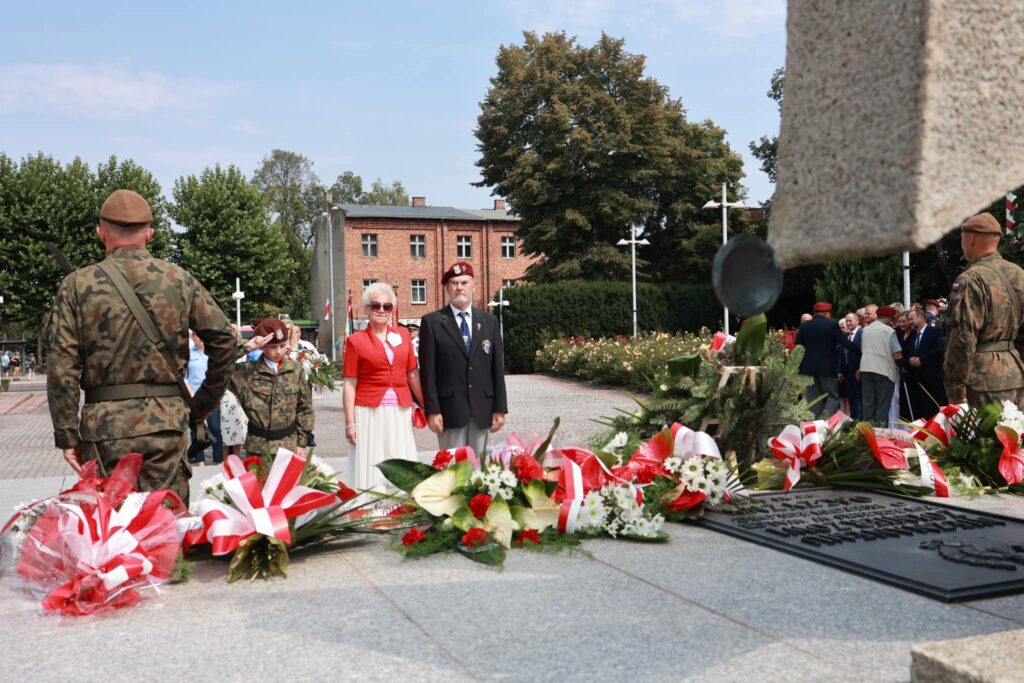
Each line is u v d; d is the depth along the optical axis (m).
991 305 5.52
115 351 3.98
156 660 2.85
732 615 3.15
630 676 2.60
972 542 4.02
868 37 1.87
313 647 2.93
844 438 5.68
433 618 3.21
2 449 12.94
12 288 41.81
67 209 42.44
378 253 53.75
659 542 4.37
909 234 1.77
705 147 44.25
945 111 1.78
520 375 32.09
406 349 5.80
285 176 85.62
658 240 43.16
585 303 35.31
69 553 3.49
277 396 6.25
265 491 4.03
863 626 3.00
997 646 2.28
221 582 3.82
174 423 4.09
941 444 5.81
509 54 41.22
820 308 12.05
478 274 55.47
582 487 4.46
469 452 4.70
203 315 4.22
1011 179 1.88
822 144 1.96
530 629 3.05
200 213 49.66
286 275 52.22
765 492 5.47
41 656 2.92
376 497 5.19
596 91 40.12
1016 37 1.89
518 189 40.19
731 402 5.63
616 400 19.98
